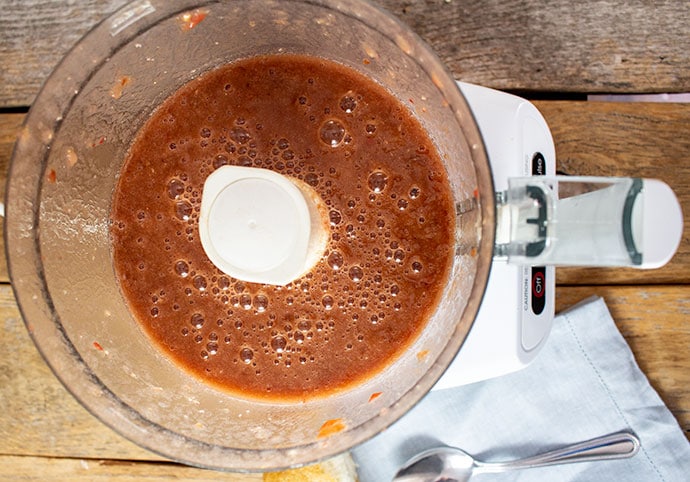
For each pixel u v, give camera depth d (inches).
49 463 18.9
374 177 14.8
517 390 18.6
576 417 18.5
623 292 18.7
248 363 15.1
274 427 15.1
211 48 15.2
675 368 18.6
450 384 16.1
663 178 18.4
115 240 15.3
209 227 13.5
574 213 13.4
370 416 14.1
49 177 14.3
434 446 18.7
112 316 15.3
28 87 18.5
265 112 15.1
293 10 14.4
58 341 14.0
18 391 18.7
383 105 14.9
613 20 18.5
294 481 18.0
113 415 14.0
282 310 14.9
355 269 14.8
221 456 14.0
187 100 15.2
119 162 15.3
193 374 15.3
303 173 14.9
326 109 15.0
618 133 18.5
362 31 14.3
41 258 14.1
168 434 14.3
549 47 18.4
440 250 14.7
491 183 12.5
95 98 14.7
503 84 18.4
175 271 15.1
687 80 18.5
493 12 18.4
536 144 16.4
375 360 14.9
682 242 18.5
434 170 14.8
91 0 18.4
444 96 13.6
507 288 15.9
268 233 13.3
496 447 18.6
